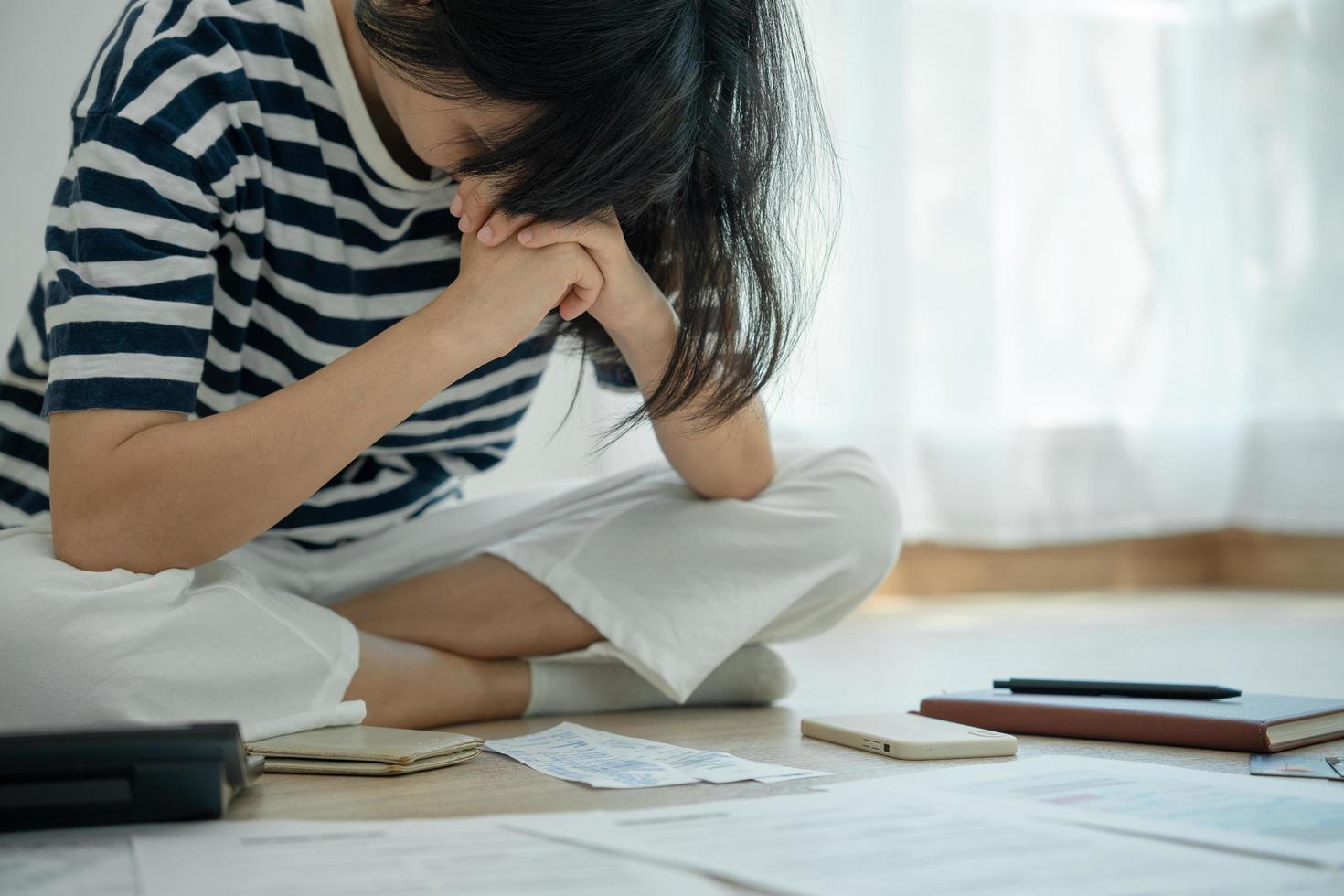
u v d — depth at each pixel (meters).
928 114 2.75
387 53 0.79
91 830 0.63
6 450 1.09
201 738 0.65
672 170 0.79
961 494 2.76
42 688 0.82
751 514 1.12
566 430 2.30
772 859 0.56
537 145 0.76
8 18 1.89
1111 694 1.03
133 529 0.84
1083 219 2.87
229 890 0.51
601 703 1.16
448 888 0.51
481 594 1.11
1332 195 2.87
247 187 0.96
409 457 1.22
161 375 0.86
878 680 1.51
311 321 1.05
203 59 0.91
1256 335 2.97
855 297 2.63
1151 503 2.93
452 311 0.88
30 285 1.91
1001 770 0.78
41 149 1.92
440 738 0.86
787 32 0.92
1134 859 0.56
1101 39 2.88
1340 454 2.85
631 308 0.96
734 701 1.23
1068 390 2.87
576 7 0.73
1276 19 2.94
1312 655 1.76
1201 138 2.95
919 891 0.51
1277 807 0.66
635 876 0.53
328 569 1.19
